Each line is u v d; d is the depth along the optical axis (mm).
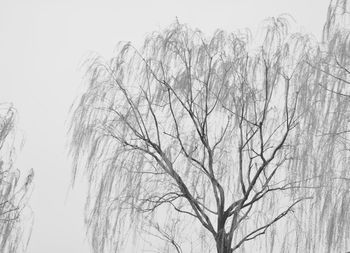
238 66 9148
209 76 9133
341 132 8250
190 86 9125
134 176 8898
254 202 8383
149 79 9445
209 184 8859
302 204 8359
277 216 8391
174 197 8594
